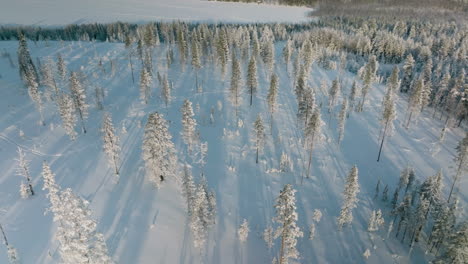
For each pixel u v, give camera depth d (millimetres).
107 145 52469
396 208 48062
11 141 62188
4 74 93750
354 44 156000
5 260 37000
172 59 114625
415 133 79625
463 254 33906
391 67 137750
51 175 32969
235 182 58969
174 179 55219
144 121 75000
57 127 69250
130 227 44938
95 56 113562
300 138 73188
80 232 26750
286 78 108500
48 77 79500
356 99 95188
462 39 155125
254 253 44750
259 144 63406
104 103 83500
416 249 46375
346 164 67000
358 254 45938
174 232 45719
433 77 106938
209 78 103938
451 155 70688
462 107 78000
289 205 33562
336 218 52281
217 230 47812
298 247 46562
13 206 45969
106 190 51375
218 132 74188
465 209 54719
